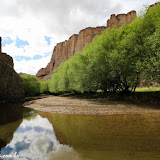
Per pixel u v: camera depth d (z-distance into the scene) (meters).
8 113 14.05
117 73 20.39
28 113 13.84
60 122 9.22
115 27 24.45
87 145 4.78
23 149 4.51
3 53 55.91
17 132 6.93
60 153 4.04
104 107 15.54
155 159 3.46
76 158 3.64
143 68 14.66
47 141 5.38
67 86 44.22
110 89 29.52
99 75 23.75
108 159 3.55
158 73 12.93
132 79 19.27
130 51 18.47
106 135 5.92
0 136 6.24
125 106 15.52
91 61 26.16
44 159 3.63
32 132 6.87
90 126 7.77
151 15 16.53
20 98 45.19
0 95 32.03
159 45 12.66
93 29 147.50
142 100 17.61
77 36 173.38
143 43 16.42
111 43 22.88
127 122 8.37
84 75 27.31
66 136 6.02
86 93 41.66
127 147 4.41
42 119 10.51
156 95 17.77
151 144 4.61
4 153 4.22
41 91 100.56
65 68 45.84
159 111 12.02
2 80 33.72
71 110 14.67
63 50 189.38
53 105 19.91
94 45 27.86
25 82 66.31
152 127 6.91
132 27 20.27
